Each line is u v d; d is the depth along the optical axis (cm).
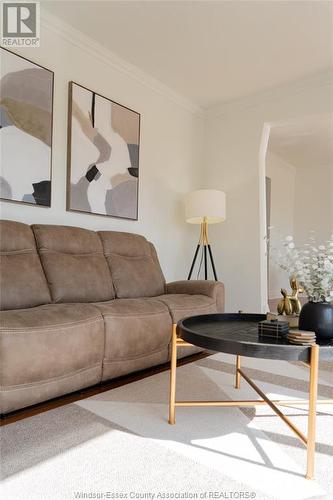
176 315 247
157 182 394
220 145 448
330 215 695
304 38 309
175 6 274
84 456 133
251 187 421
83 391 200
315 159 675
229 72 368
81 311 195
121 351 210
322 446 144
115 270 286
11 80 260
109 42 319
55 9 279
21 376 163
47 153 281
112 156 336
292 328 172
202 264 450
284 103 399
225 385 211
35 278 225
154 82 384
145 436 149
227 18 286
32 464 127
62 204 297
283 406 184
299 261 162
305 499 112
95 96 322
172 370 164
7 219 259
